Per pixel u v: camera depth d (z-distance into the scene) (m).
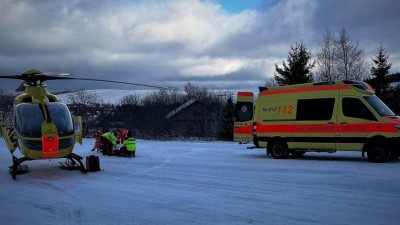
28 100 13.20
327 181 10.65
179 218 7.25
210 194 9.29
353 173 11.84
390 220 6.93
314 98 15.48
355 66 44.91
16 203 8.73
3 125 13.88
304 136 15.60
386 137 13.92
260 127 16.81
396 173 11.68
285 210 7.70
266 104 16.75
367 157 15.84
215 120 54.44
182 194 9.34
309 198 8.69
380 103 14.66
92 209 8.02
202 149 22.20
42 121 12.50
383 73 43.22
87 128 51.03
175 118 56.28
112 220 7.19
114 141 19.67
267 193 9.29
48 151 12.34
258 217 7.24
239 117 18.11
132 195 9.32
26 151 12.20
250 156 17.67
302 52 46.31
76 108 57.34
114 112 55.88
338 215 7.29
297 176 11.59
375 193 9.07
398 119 14.04
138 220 7.16
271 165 14.12
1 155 20.55
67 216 7.54
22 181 11.73
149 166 14.66
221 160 16.12
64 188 10.41
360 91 14.56
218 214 7.48
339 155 17.45
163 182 11.04
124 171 13.42
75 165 14.26
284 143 16.17
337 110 14.91
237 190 9.70
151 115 54.59
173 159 16.98
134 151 18.64
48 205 8.47
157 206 8.18
